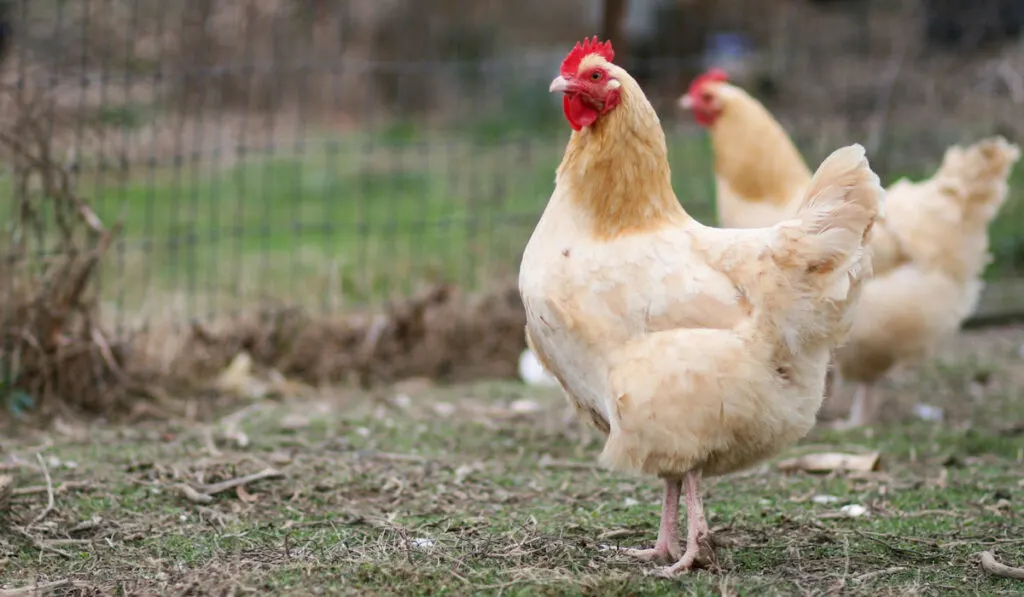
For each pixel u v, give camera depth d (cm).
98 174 717
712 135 675
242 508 489
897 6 1334
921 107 1154
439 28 1802
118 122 904
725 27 1612
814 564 421
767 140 648
